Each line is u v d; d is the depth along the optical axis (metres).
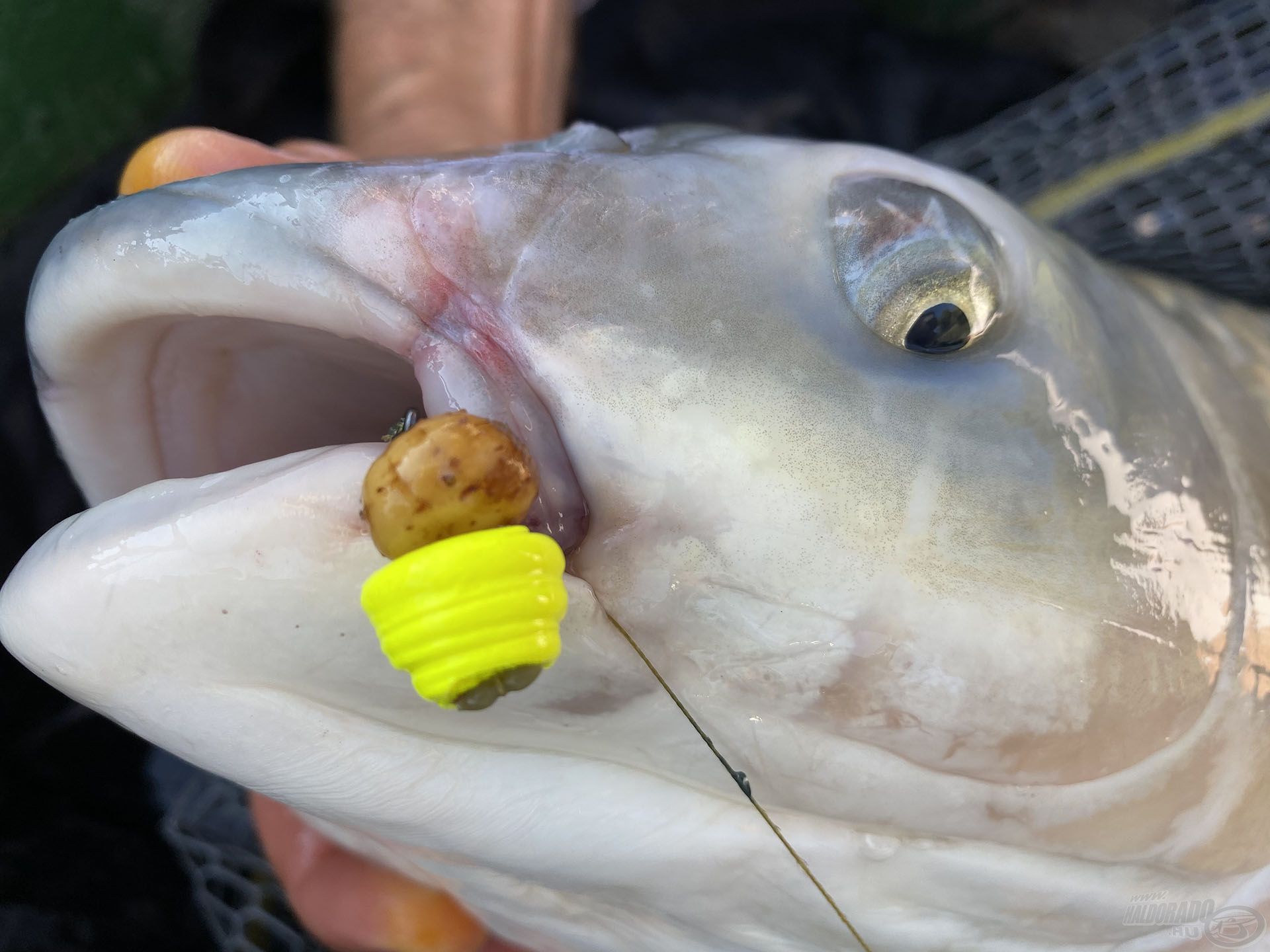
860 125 0.41
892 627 0.13
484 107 0.37
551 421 0.13
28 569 0.13
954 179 0.15
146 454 0.15
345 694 0.13
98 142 0.40
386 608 0.11
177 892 0.30
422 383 0.12
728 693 0.14
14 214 0.38
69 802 0.31
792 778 0.15
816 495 0.13
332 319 0.12
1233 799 0.16
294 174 0.13
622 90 0.42
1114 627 0.14
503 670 0.11
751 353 0.13
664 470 0.13
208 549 0.12
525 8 0.37
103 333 0.13
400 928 0.23
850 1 0.43
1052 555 0.14
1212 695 0.15
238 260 0.12
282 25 0.39
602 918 0.18
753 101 0.41
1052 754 0.15
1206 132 0.29
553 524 0.12
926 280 0.14
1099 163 0.31
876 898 0.16
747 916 0.17
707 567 0.13
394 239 0.12
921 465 0.13
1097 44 0.41
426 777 0.14
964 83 0.41
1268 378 0.20
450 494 0.11
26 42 0.39
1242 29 0.30
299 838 0.24
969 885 0.16
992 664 0.14
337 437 0.16
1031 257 0.15
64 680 0.13
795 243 0.14
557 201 0.13
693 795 0.15
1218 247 0.28
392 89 0.36
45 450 0.32
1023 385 0.14
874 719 0.14
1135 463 0.15
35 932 0.28
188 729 0.13
